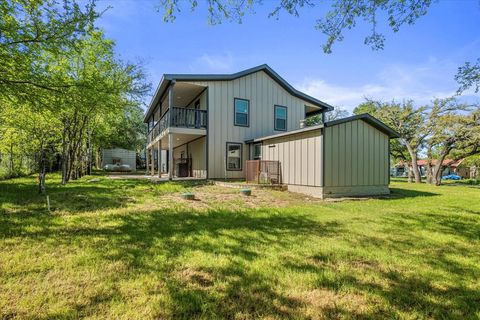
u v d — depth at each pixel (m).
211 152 12.81
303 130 9.20
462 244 3.80
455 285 2.56
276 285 2.49
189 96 14.80
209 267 2.86
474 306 2.21
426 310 2.14
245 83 13.71
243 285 2.48
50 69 6.90
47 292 2.29
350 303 2.22
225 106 13.19
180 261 3.00
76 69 10.76
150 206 6.30
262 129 14.06
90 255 3.13
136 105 13.61
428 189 12.65
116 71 12.84
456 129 17.09
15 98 6.63
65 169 12.02
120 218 5.05
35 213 5.39
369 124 9.54
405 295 2.36
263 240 3.85
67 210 5.74
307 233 4.25
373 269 2.91
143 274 2.66
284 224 4.82
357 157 9.24
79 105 7.00
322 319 2.00
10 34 5.29
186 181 11.95
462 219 5.39
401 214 5.86
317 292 2.39
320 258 3.19
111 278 2.57
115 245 3.51
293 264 2.98
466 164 33.97
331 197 8.63
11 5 5.23
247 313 2.05
